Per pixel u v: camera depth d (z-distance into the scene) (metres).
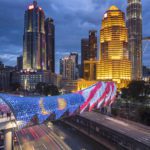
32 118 123.50
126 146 125.12
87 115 191.00
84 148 137.75
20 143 140.38
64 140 153.50
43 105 133.50
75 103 160.25
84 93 174.12
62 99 150.62
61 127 193.75
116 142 134.12
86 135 167.88
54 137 159.50
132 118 178.38
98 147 141.25
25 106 121.81
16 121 113.94
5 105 114.06
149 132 134.88
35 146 135.12
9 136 109.56
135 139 117.81
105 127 144.38
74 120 190.88
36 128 185.75
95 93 185.00
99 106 192.00
